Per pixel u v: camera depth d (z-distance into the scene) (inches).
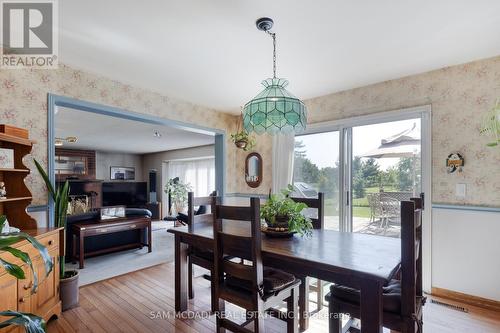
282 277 76.4
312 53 99.3
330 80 125.9
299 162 159.5
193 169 340.2
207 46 94.4
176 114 150.4
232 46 94.3
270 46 94.2
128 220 179.0
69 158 333.4
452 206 108.5
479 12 74.7
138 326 89.9
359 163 136.9
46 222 102.3
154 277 134.3
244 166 182.2
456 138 108.4
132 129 217.3
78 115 171.0
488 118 101.6
